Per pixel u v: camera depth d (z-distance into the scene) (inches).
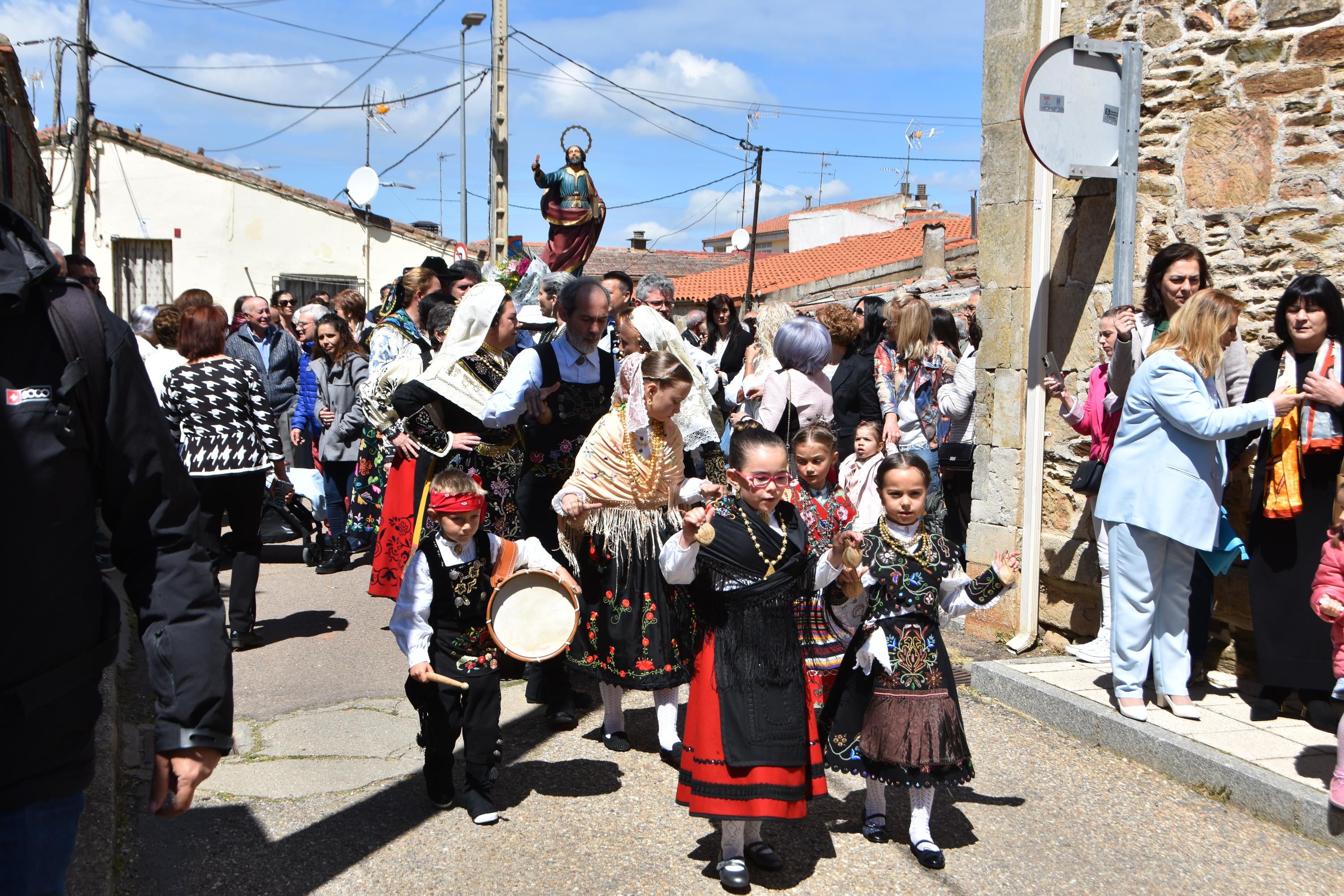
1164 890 132.6
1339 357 172.9
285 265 854.5
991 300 239.6
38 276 71.9
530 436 190.1
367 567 321.4
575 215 424.5
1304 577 175.0
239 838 140.6
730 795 126.5
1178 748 166.1
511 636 141.9
